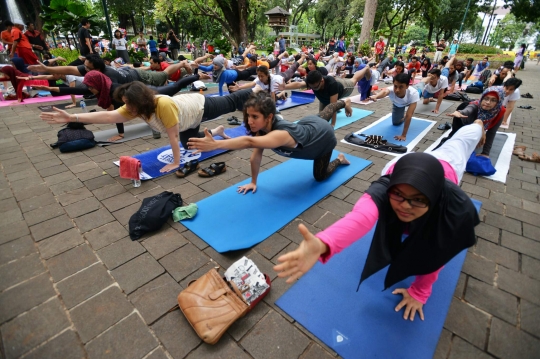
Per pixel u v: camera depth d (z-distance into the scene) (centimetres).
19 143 429
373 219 121
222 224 248
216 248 219
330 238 110
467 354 150
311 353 150
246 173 347
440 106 676
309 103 723
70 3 1069
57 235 234
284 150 258
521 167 370
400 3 2538
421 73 1298
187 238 234
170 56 1634
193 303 163
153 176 332
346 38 2478
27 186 308
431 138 467
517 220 262
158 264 207
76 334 158
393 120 520
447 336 159
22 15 1625
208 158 386
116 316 169
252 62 736
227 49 1645
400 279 158
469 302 179
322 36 3909
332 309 172
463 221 123
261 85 520
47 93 769
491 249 225
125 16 2947
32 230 239
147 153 393
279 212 266
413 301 171
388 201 129
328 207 280
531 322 167
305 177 334
